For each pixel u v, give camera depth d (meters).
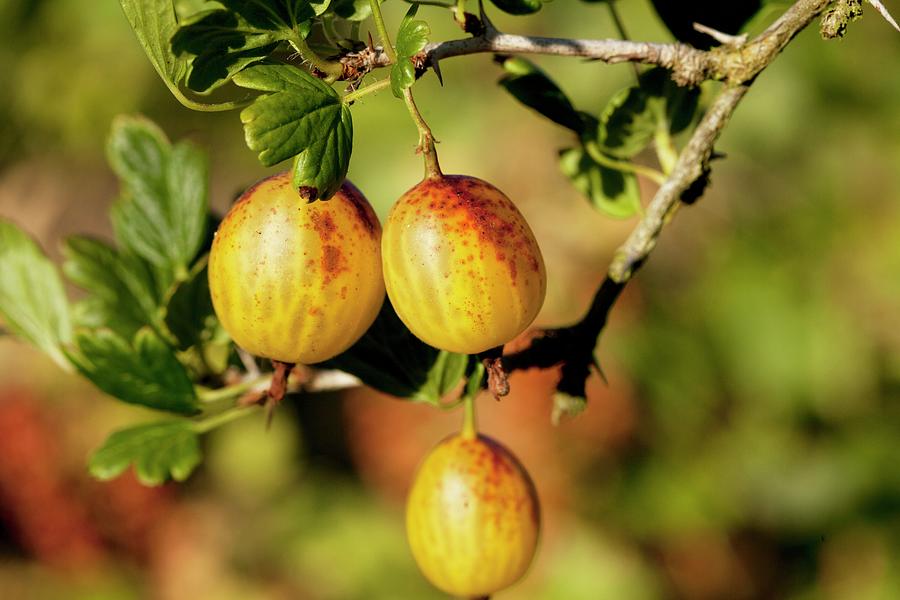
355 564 5.47
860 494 4.70
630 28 4.39
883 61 4.50
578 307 4.77
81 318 2.03
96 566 5.27
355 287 1.45
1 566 5.23
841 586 4.77
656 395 4.72
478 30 1.42
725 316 4.73
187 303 1.92
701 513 4.77
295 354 1.50
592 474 4.77
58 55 4.98
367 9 1.44
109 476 1.79
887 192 4.63
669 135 1.94
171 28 1.30
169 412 1.86
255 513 5.74
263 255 1.42
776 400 4.70
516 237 1.41
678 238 4.88
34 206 5.32
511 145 4.79
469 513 1.72
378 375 1.76
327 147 1.32
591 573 4.82
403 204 1.42
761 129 4.55
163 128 5.16
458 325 1.40
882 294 4.61
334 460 5.94
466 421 1.80
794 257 4.73
